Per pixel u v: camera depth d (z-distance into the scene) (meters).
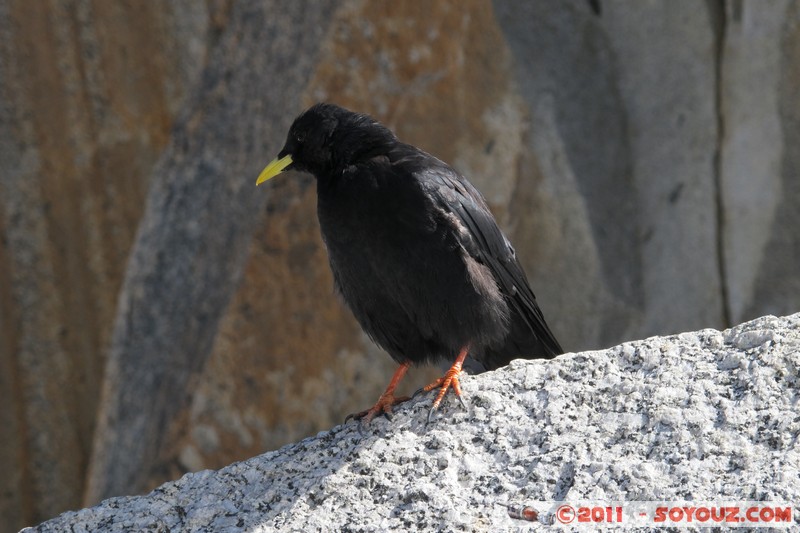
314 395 12.90
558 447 6.42
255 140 13.41
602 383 6.79
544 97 14.16
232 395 12.87
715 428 6.18
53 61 13.88
